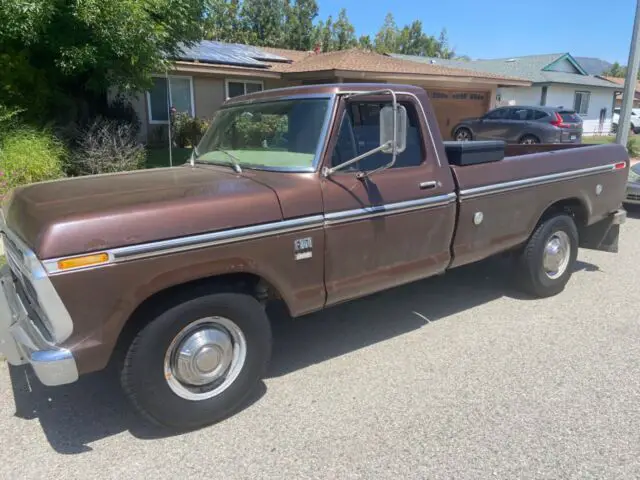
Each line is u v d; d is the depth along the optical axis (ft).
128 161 35.58
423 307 17.51
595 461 9.84
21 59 33.83
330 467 9.75
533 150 21.24
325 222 11.70
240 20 157.99
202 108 60.75
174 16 35.06
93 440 10.62
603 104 112.57
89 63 32.81
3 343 10.61
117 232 9.29
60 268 8.84
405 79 63.52
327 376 13.07
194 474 9.61
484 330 15.66
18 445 10.46
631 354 14.10
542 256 17.52
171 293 10.27
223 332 10.91
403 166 13.32
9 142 30.35
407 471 9.62
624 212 20.11
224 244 10.35
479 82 70.69
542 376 12.95
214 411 10.92
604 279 20.40
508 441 10.44
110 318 9.37
